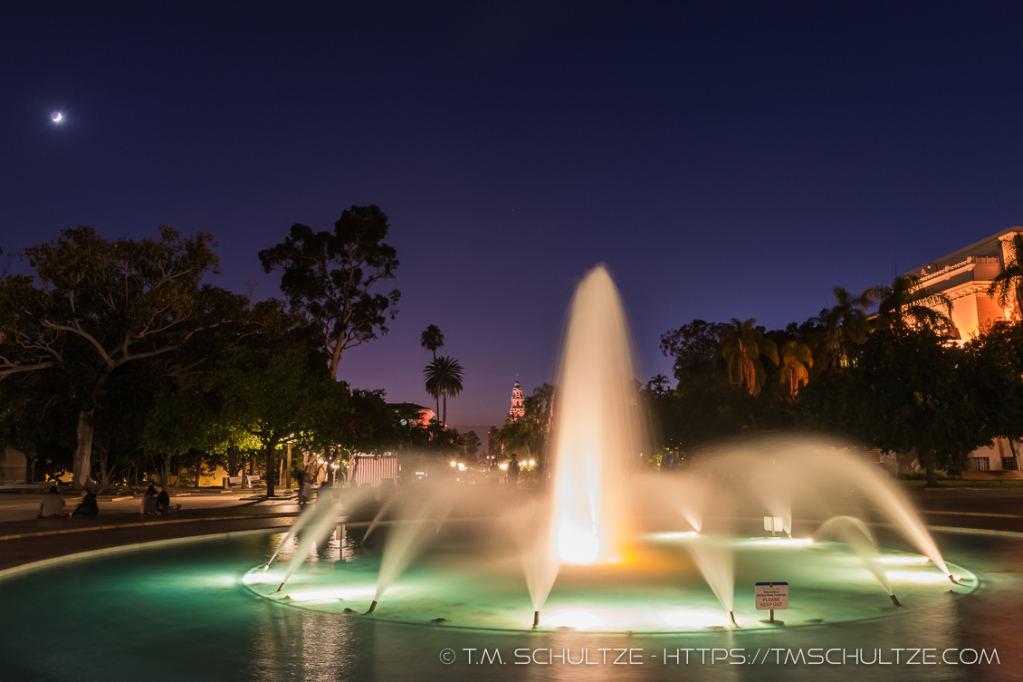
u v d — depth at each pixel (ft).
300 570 46.50
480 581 41.63
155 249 150.61
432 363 499.51
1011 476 194.18
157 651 26.78
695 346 314.96
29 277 142.92
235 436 141.49
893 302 164.14
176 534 68.80
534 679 23.16
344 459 178.09
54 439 176.86
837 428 146.00
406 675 23.65
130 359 159.43
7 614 33.40
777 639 28.07
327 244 233.35
